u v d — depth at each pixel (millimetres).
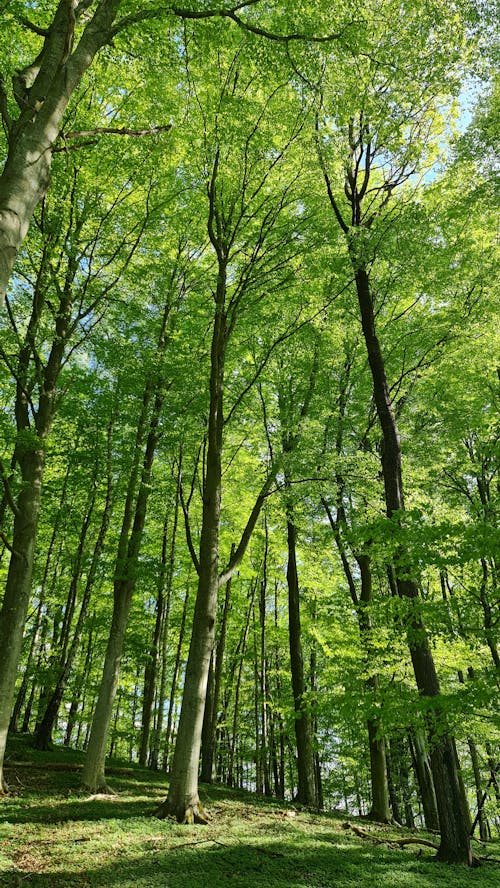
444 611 7996
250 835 8984
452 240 12914
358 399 16453
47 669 15477
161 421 14297
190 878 6191
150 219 12625
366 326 11508
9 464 14320
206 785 15336
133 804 10273
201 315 14055
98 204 11375
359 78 9797
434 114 12234
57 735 24406
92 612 20656
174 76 10539
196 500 19281
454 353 13422
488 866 8438
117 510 19531
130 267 13156
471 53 9727
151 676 18375
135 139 11219
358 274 11852
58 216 10500
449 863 8281
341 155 11539
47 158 4629
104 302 12328
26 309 11867
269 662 24547
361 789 23469
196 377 13305
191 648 10406
